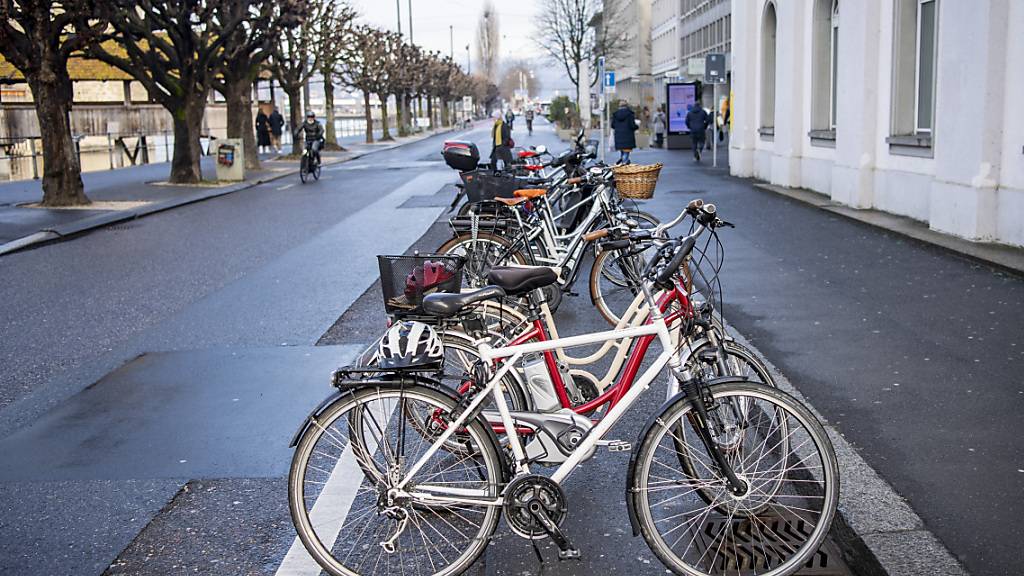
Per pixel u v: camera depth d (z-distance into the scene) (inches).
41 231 659.4
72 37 841.5
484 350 166.1
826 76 768.3
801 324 324.8
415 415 162.6
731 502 165.3
